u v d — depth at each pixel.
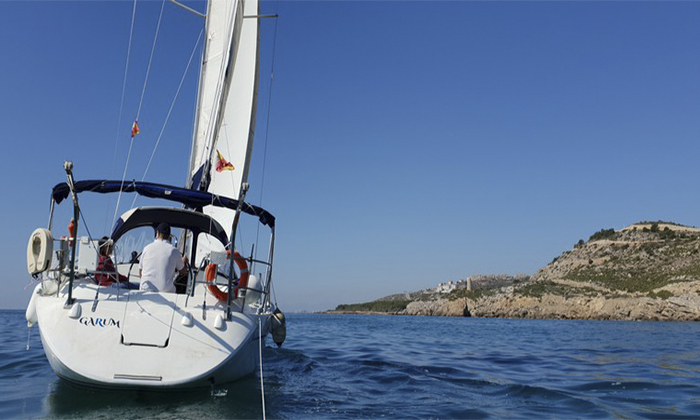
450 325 42.47
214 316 6.62
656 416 6.52
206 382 6.10
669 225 121.44
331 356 12.61
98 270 7.19
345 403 6.76
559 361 12.91
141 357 5.97
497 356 13.97
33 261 6.48
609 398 7.68
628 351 16.06
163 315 6.39
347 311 149.88
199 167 11.38
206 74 12.29
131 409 5.61
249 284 7.61
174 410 5.61
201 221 8.78
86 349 5.94
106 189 7.91
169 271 7.11
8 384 7.33
